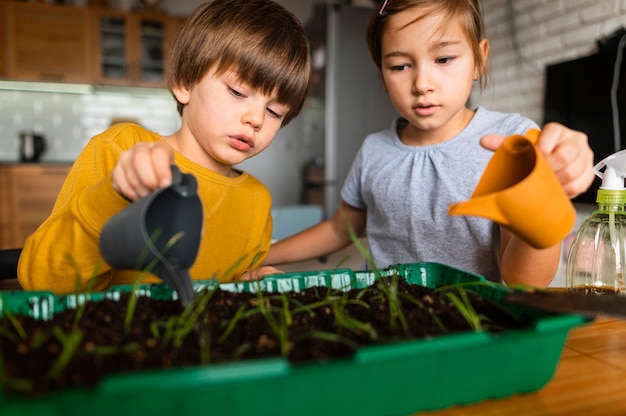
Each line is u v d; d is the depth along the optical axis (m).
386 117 3.77
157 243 0.52
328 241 1.12
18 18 3.99
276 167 4.58
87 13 4.13
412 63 0.82
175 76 0.87
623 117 2.19
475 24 0.83
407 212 1.00
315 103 4.01
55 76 4.12
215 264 0.92
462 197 0.94
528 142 0.50
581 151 0.53
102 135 0.87
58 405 0.30
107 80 4.24
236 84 0.79
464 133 0.98
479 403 0.42
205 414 0.33
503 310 0.52
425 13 0.77
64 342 0.40
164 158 0.50
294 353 0.41
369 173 1.08
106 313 0.49
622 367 0.50
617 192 0.74
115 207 0.56
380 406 0.38
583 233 0.80
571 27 2.55
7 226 3.75
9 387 0.33
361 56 3.68
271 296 0.57
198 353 0.41
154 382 0.30
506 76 3.04
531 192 0.45
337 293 0.59
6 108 4.29
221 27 0.80
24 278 0.67
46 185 3.81
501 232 0.88
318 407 0.36
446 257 0.96
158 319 0.49
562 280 1.58
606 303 0.44
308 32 4.24
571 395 0.44
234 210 0.95
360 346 0.43
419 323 0.49
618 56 2.21
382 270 0.65
